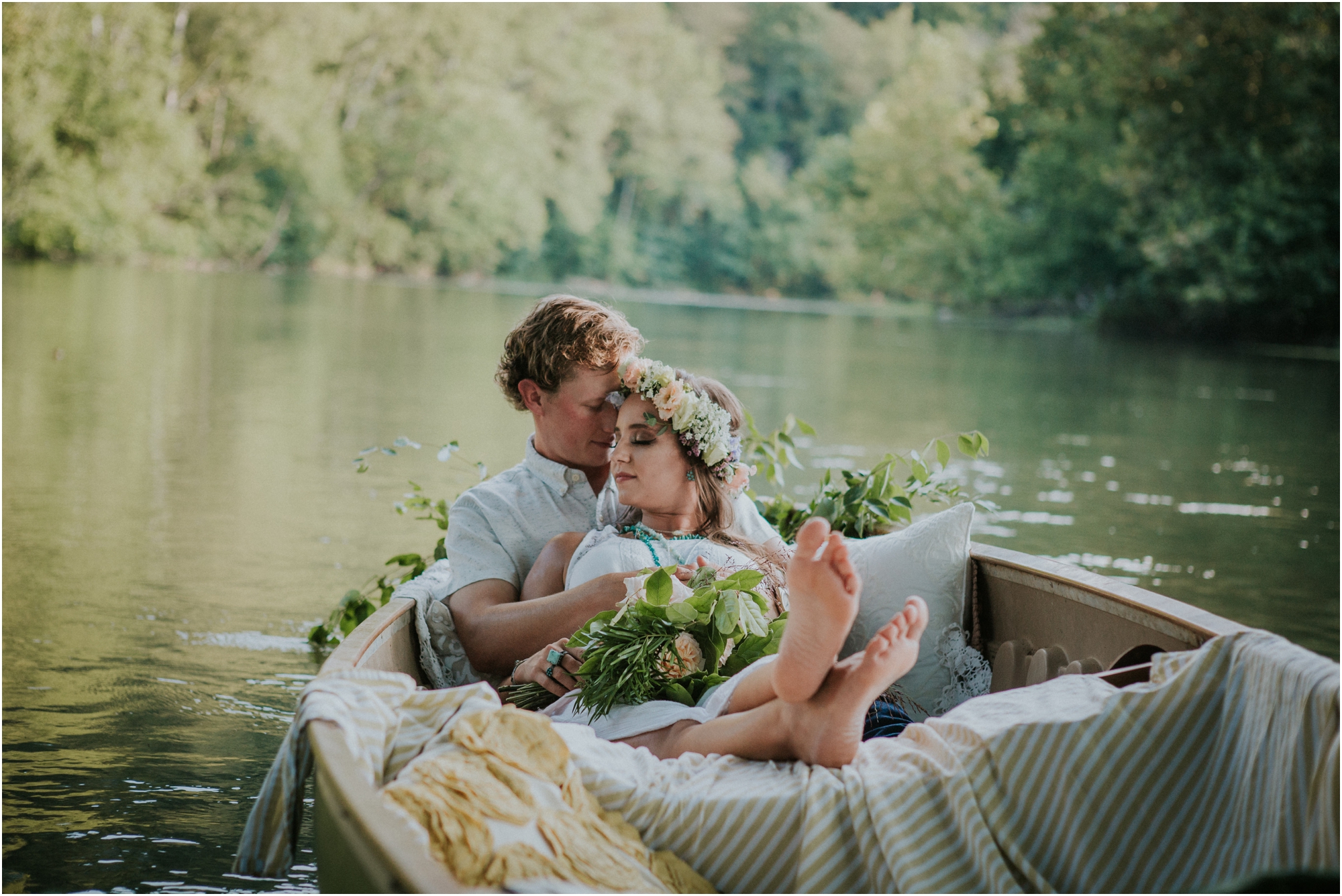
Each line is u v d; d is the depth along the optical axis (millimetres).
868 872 1359
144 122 26453
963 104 36344
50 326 12875
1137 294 24828
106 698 2740
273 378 9844
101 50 26047
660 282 40562
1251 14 22641
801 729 1499
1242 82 22953
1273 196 22328
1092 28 26766
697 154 40594
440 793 1262
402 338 14234
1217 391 13148
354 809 1156
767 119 44125
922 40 38156
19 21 24875
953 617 2064
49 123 25078
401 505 3266
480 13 34406
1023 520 5484
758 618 1763
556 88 37281
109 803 2205
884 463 2760
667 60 40281
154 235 26812
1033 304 30125
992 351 18359
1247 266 22172
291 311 17469
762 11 43750
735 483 2051
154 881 1925
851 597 1397
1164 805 1368
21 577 3738
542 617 1914
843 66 44094
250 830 1414
